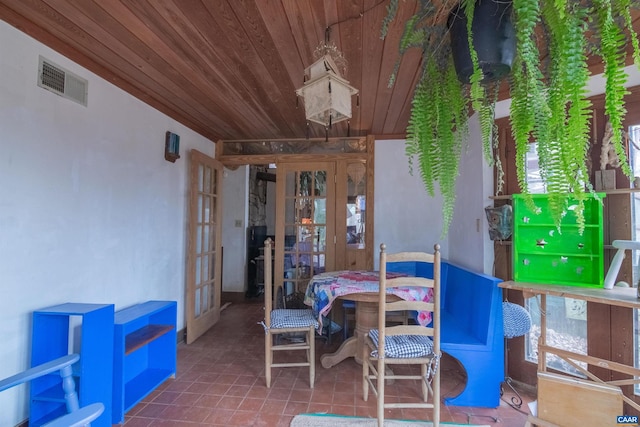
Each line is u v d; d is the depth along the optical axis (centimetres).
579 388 175
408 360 193
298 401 224
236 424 198
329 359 279
